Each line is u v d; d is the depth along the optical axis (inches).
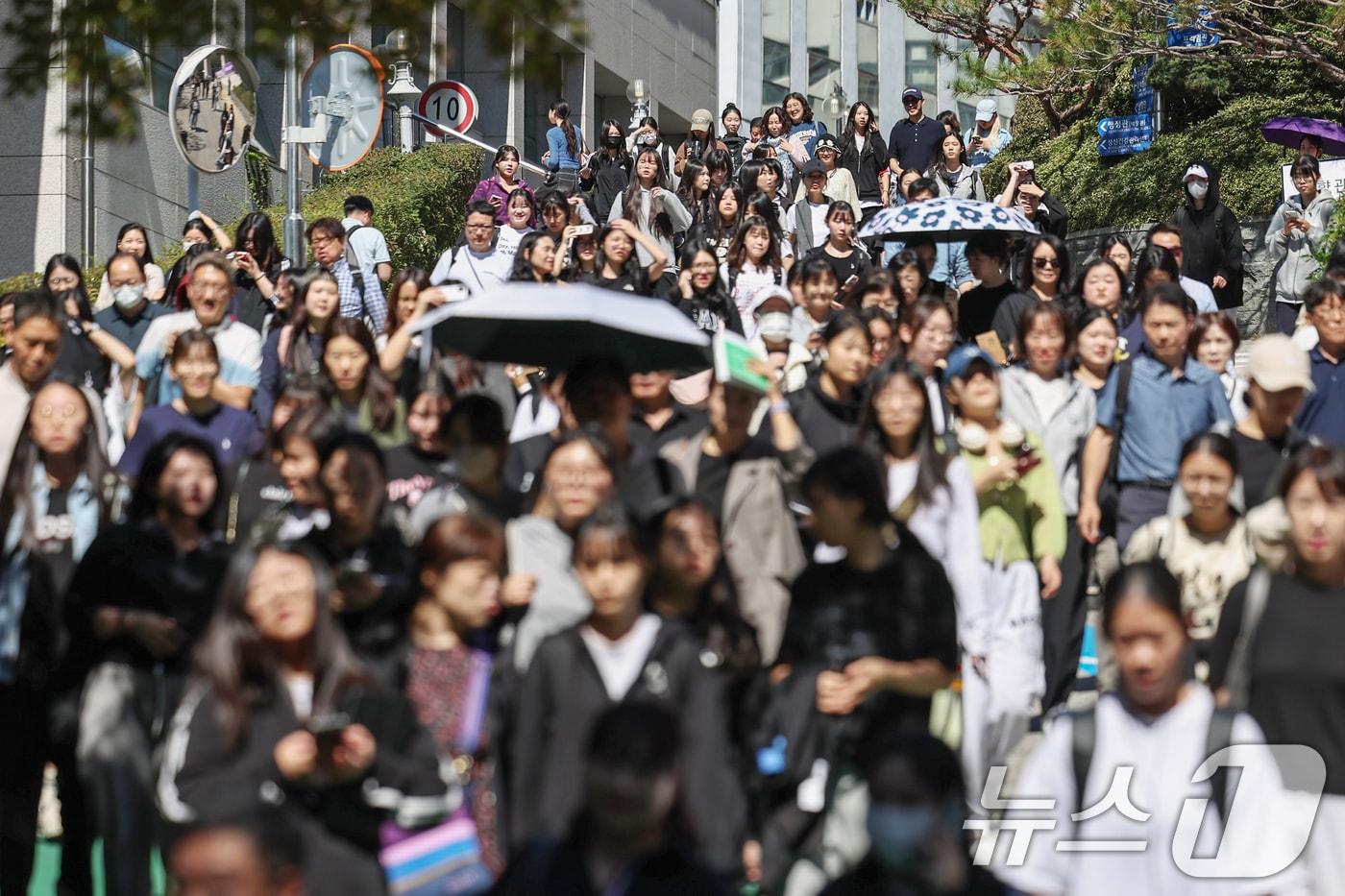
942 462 920.9
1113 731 650.2
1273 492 823.7
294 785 681.0
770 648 924.6
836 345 1030.4
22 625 892.0
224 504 866.8
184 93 1830.7
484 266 1835.6
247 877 542.6
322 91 1966.0
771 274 1711.4
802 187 2224.4
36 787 882.8
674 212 2042.3
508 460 1009.5
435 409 981.2
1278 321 2005.4
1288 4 2647.6
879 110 5910.4
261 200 2881.4
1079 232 3171.8
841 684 757.9
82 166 2166.6
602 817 602.9
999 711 971.9
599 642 738.2
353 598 754.8
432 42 1192.8
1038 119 3742.6
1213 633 848.3
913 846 581.0
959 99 6122.1
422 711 735.1
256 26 1167.0
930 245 1648.6
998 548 1009.5
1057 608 1121.4
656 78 4751.5
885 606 768.9
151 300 1631.4
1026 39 2935.5
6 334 1368.1
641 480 933.8
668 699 726.5
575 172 2950.3
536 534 827.4
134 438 1119.6
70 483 916.6
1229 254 2048.5
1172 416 1127.0
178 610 823.7
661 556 776.3
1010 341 1456.7
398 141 3390.7
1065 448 1143.6
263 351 1346.0
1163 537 958.4
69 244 2341.3
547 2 1154.0
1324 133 2662.4
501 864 724.0
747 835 772.0
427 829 692.7
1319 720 721.6
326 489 800.9
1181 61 3070.9
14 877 871.1
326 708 703.1
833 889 601.9
